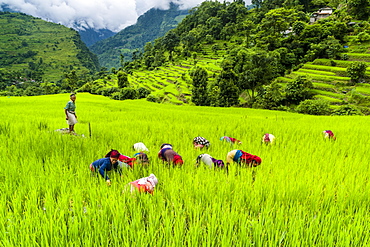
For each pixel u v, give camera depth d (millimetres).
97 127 9016
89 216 2521
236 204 3016
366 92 47812
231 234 2445
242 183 3607
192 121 12891
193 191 3357
